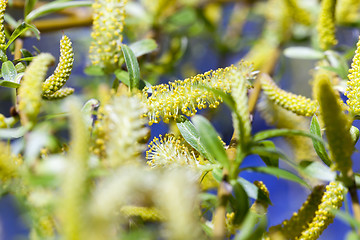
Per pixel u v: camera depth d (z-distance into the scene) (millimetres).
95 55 449
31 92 378
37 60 380
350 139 383
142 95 410
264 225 356
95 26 442
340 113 376
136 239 336
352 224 365
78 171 328
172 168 394
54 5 467
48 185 346
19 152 383
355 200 387
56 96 415
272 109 475
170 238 323
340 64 470
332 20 480
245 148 381
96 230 322
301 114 426
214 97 412
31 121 380
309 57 504
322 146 408
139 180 326
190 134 410
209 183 414
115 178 326
